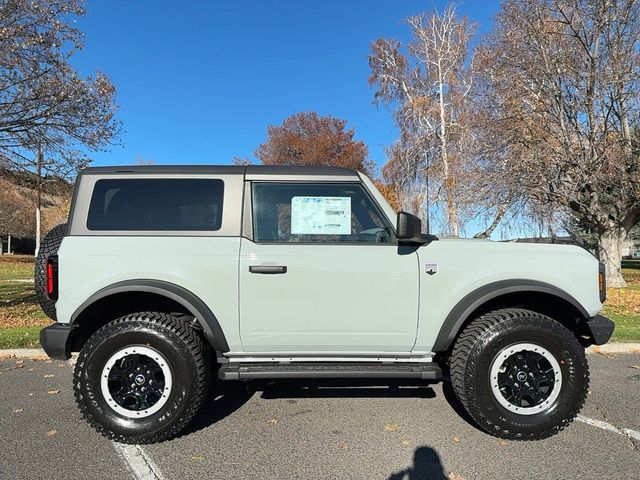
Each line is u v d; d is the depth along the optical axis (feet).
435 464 11.41
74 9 30.58
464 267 12.83
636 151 47.80
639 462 11.47
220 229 12.98
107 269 12.58
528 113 48.93
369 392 16.48
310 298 12.64
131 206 13.25
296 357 13.06
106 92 32.14
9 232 128.36
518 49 48.65
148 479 10.76
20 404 15.55
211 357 14.60
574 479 10.70
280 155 126.62
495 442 12.55
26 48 28.96
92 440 12.74
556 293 12.71
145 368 12.66
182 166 13.66
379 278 12.69
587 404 15.33
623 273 81.82
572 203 53.42
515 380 12.60
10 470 11.13
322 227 13.24
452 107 82.53
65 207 118.83
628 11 45.19
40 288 13.88
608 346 22.48
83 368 12.37
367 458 11.73
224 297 12.61
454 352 12.94
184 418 12.47
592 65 46.37
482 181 52.49
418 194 82.02
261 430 13.39
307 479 10.77
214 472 11.07
